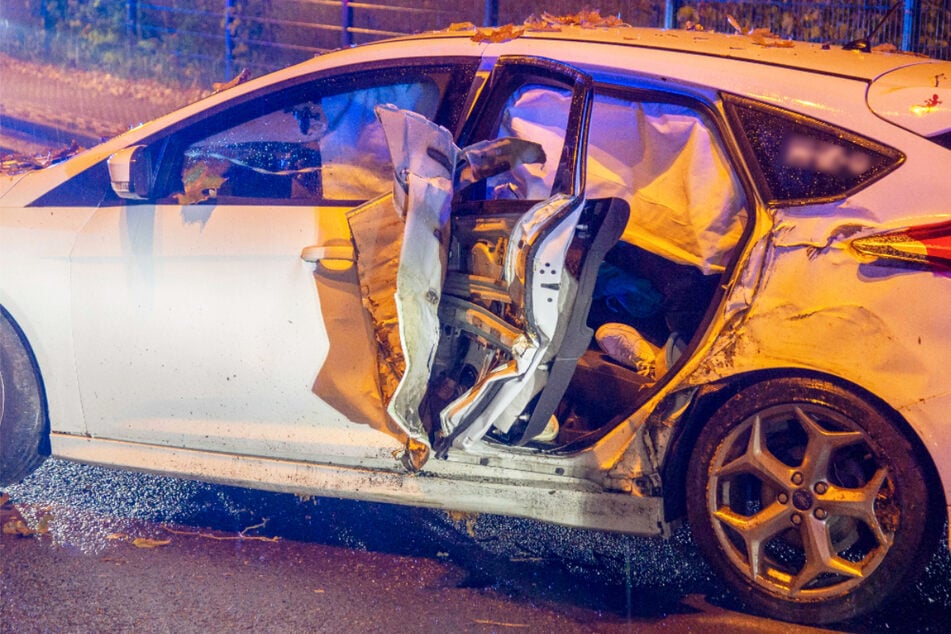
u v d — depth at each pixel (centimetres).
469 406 327
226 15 1349
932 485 305
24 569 352
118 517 400
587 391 369
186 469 387
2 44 1491
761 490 339
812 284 316
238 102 395
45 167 447
